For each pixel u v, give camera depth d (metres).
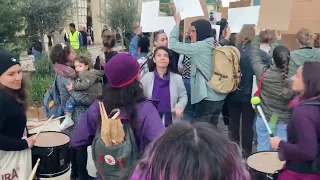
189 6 4.21
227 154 1.10
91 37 25.45
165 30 4.71
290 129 2.41
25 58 9.84
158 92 3.61
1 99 2.59
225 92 4.08
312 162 2.33
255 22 4.45
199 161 1.07
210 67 4.10
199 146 1.10
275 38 4.47
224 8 9.57
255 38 3.98
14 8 7.83
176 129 1.17
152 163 1.15
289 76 3.70
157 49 3.65
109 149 2.09
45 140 3.43
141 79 3.63
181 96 3.75
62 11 10.48
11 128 2.66
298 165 2.40
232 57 4.04
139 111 2.20
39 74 7.43
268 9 3.92
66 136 3.51
